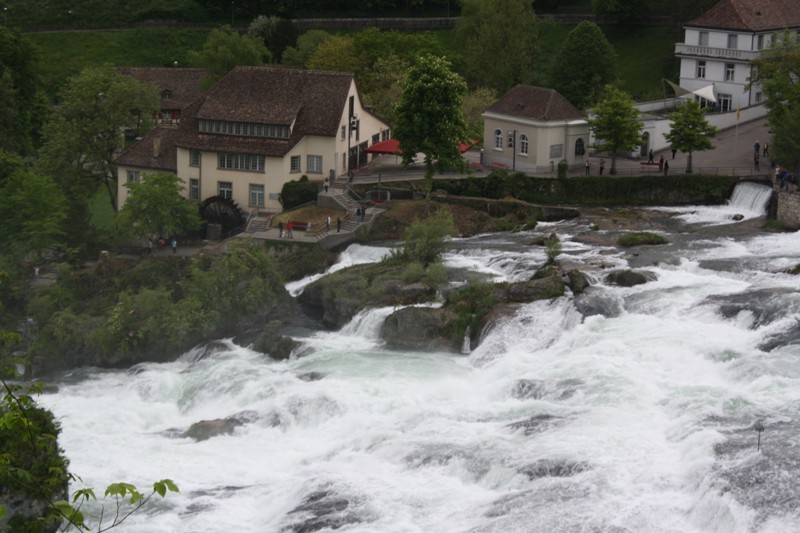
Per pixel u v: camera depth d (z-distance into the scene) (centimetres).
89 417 9031
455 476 7219
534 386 8412
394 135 13212
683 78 16450
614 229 12381
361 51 18225
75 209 12650
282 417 8531
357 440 7925
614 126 13675
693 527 6247
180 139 13938
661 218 12762
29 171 13625
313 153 13825
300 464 7825
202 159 13812
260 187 13675
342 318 10719
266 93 14000
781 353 8294
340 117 13775
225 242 12569
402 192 13638
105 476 7750
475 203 13312
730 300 9344
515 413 8050
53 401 9475
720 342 8625
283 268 12044
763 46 15888
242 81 14150
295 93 13988
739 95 15938
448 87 12938
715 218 12731
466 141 13662
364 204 13362
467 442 7556
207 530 6894
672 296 9650
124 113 14225
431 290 10706
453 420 8081
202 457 8075
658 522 6284
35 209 12256
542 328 9512
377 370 9394
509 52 18362
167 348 10431
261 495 7344
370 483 7212
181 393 9538
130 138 14938
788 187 12406
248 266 11175
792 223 12150
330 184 13712
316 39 19562
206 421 8550
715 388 7888
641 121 14138
